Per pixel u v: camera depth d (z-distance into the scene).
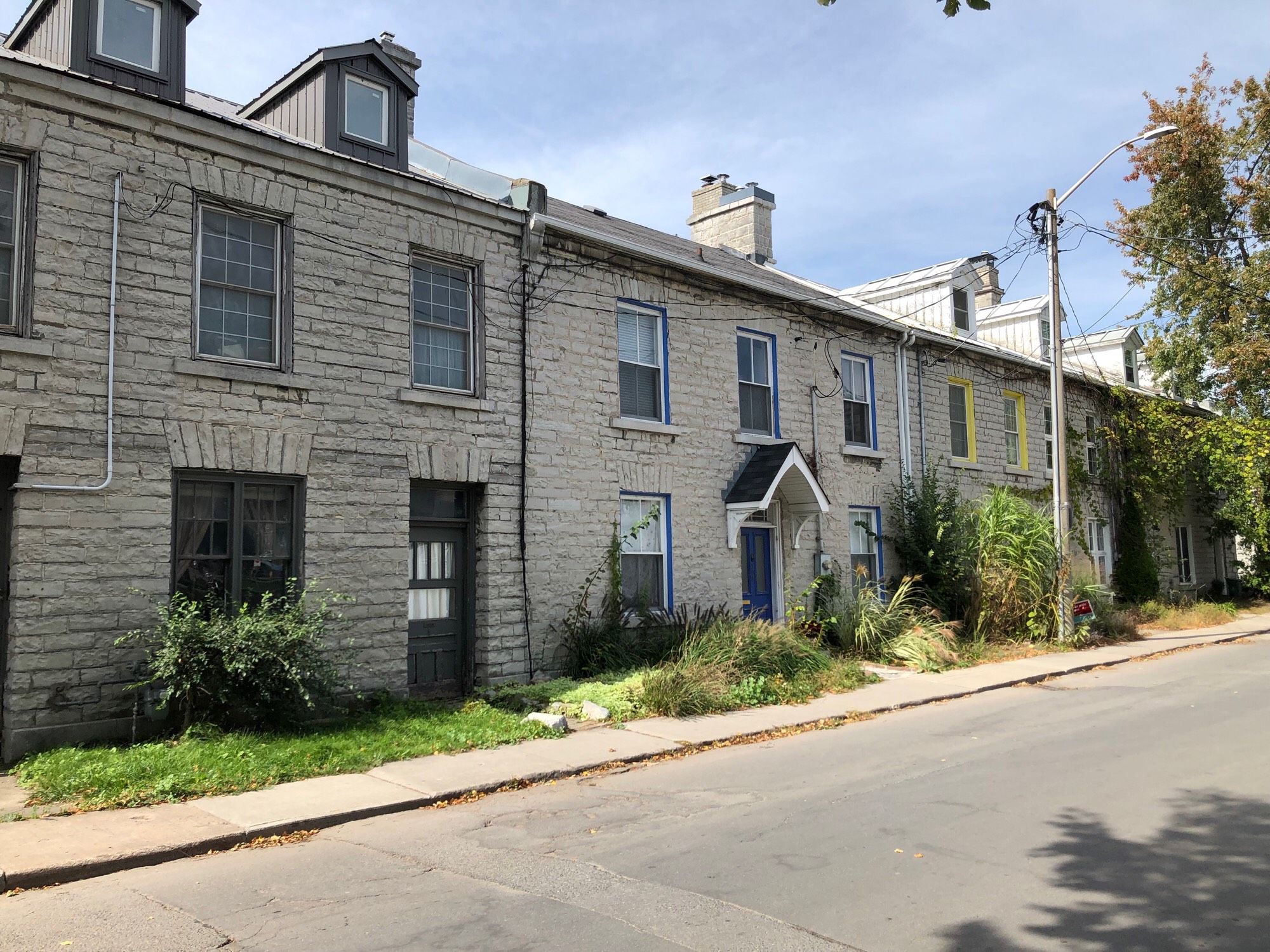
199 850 6.55
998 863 6.05
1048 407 25.28
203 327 10.51
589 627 13.66
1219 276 28.47
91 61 10.09
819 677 13.83
